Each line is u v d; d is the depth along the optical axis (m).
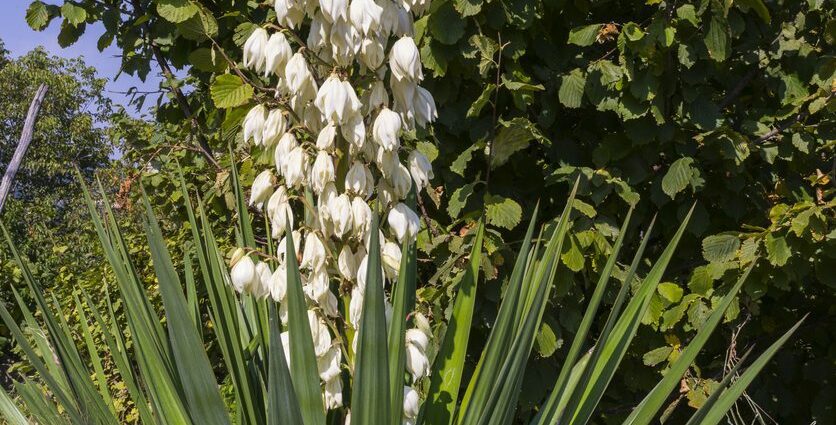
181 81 3.69
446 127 2.73
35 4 3.24
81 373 1.64
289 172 1.46
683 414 2.81
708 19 2.47
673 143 2.68
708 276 2.48
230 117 2.42
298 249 1.52
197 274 3.62
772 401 2.85
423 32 2.50
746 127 2.65
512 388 1.48
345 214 1.42
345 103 1.41
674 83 2.50
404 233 1.51
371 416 1.34
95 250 5.73
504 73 2.61
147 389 1.62
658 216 2.80
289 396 1.24
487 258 2.35
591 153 2.78
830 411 2.68
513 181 2.81
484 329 2.54
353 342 1.48
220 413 1.42
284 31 1.51
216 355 3.53
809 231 2.29
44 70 18.73
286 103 1.56
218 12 3.18
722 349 2.86
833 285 2.45
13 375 5.55
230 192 3.04
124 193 4.00
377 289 1.28
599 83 2.55
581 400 1.71
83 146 18.95
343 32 1.42
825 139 2.58
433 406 1.68
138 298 1.64
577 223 2.51
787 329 2.86
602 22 2.90
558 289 2.46
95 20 3.28
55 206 18.00
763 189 2.74
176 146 3.38
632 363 2.69
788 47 2.67
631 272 1.56
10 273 6.34
